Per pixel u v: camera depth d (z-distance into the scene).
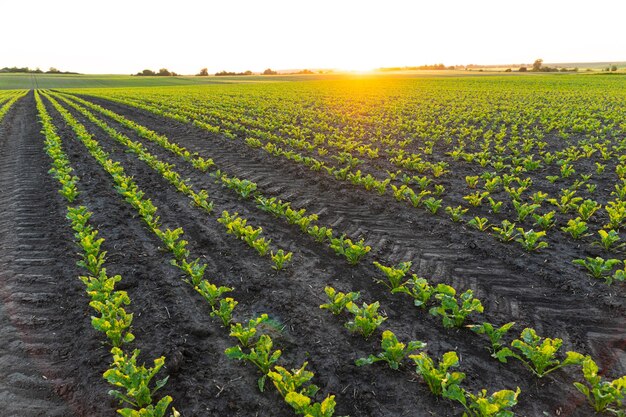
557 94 43.47
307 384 4.89
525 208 9.22
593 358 5.17
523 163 14.26
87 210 10.41
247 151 17.50
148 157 15.06
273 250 8.28
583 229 8.23
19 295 6.70
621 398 4.20
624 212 8.79
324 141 19.72
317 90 60.72
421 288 6.20
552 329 5.72
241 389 4.84
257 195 11.46
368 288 6.90
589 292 6.51
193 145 19.33
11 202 11.23
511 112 28.98
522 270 7.29
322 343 5.59
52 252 8.22
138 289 6.96
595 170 13.70
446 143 19.12
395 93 50.38
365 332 5.57
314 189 12.21
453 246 8.30
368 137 20.62
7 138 21.86
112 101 46.69
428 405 4.55
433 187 12.27
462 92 49.66
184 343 5.59
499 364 5.12
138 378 4.54
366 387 4.83
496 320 5.94
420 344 4.86
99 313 6.19
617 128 21.50
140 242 8.72
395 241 8.59
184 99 45.72
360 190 11.88
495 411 3.94
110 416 4.45
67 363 5.22
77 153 16.94
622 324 5.77
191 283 7.09
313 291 6.84
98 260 7.56
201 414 4.49
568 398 4.58
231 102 40.28
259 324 5.99
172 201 11.23
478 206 10.49
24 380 4.93
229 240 8.77
